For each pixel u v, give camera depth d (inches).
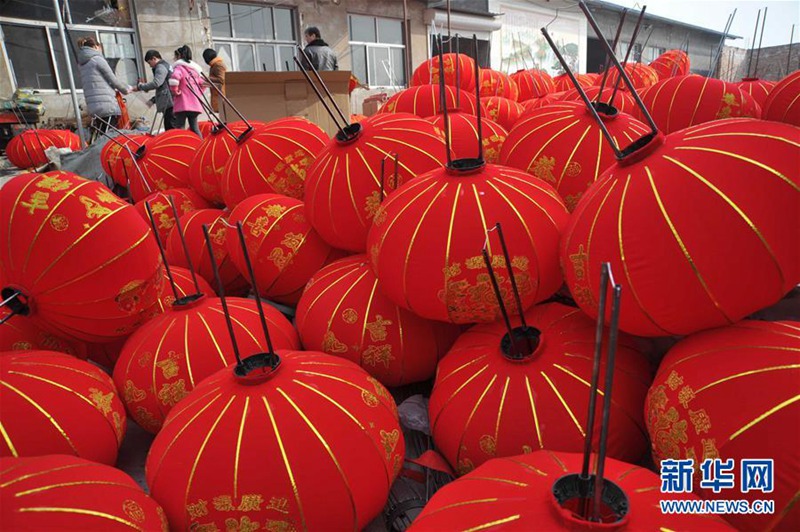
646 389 71.9
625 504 46.3
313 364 72.1
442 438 75.7
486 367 73.7
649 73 203.3
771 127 60.6
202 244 122.8
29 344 88.5
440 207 76.4
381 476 66.7
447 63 183.8
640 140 67.2
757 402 52.2
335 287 91.4
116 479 59.2
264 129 126.9
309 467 60.9
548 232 76.5
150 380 82.1
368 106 328.2
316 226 102.1
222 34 443.2
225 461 60.7
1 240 75.5
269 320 92.1
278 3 458.6
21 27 366.9
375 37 521.0
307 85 191.9
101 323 83.0
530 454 58.8
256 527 59.7
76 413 71.9
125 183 192.5
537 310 82.2
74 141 300.8
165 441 65.7
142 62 405.1
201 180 143.6
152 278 85.7
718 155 59.0
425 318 87.5
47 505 50.9
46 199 76.0
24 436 66.4
